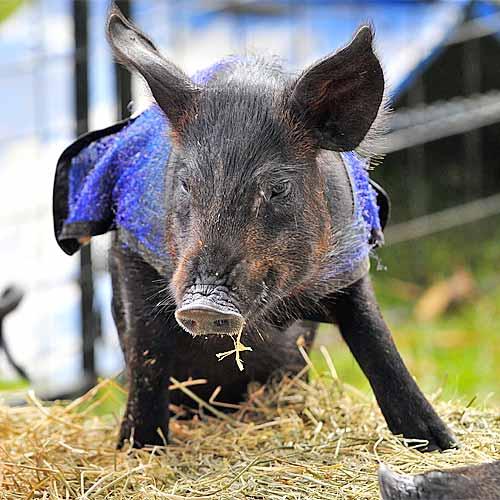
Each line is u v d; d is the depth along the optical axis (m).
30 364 14.09
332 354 13.84
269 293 7.33
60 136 15.11
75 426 9.33
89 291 13.23
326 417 9.06
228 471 7.87
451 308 15.33
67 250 8.80
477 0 16.08
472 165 16.95
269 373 9.29
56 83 16.33
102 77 16.27
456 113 14.78
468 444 8.25
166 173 7.89
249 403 9.38
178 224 7.46
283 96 7.57
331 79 7.43
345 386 9.69
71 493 7.80
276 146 7.39
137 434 8.66
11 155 15.90
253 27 16.70
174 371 9.08
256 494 7.37
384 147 9.41
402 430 8.31
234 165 7.24
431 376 13.06
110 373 13.37
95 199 8.46
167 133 7.88
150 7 14.90
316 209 7.62
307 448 8.23
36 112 14.89
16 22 16.73
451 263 16.12
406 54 16.52
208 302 6.68
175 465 8.25
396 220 16.55
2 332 11.62
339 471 7.67
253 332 8.34
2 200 15.22
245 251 7.06
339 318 8.44
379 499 7.16
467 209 16.23
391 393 8.31
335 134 7.64
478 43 16.23
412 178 16.73
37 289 13.80
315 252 7.65
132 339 8.49
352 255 8.10
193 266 6.97
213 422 9.34
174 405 9.55
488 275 15.91
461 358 13.85
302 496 7.29
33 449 8.75
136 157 8.27
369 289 8.45
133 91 12.94
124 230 8.26
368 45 7.26
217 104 7.52
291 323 8.52
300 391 9.45
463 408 9.11
